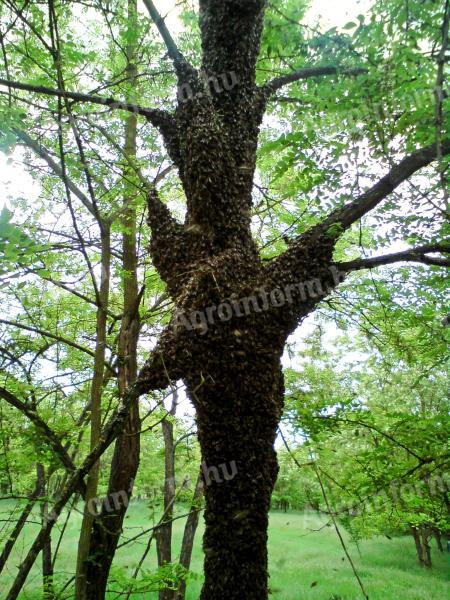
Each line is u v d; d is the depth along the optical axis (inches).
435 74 122.1
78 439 243.1
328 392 259.1
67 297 275.3
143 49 201.3
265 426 110.3
